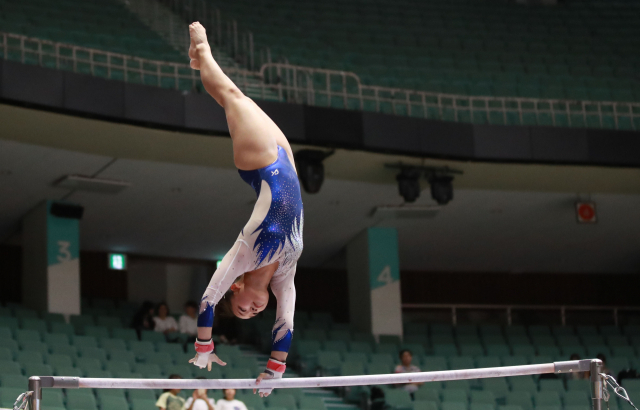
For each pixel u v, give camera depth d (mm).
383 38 19156
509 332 18500
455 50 19203
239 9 19141
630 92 17844
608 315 20953
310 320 18750
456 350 15617
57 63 11820
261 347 15734
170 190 14273
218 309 17391
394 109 14531
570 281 21250
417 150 13336
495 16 21812
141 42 15078
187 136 12352
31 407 4254
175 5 18000
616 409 12703
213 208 15352
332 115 12898
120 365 11094
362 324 17031
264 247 3943
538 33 21078
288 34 18328
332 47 18031
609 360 15406
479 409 11703
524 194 15750
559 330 18859
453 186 15047
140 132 12062
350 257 17609
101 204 14555
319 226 16562
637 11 23281
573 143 14125
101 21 15938
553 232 17875
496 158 13773
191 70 14211
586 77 18547
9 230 15773
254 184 4094
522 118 16062
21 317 13125
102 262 17891
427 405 11492
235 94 4164
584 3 23812
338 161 13711
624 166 14383
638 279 21594
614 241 18672
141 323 14102
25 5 15586
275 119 12484
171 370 11398
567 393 12852
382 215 16328
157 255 18125
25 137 11781
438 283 20516
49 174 13156
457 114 15766
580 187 15445
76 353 11430
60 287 14086
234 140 4102
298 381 4371
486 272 20859
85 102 11219
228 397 9625
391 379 4641
